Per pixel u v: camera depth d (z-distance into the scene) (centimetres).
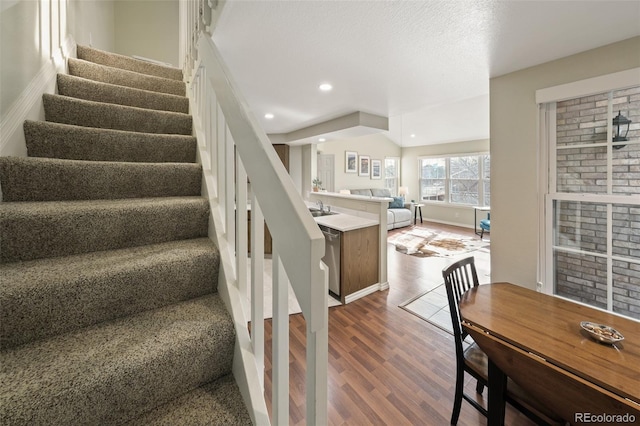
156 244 134
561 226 211
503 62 212
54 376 75
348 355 211
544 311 145
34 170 127
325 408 63
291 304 283
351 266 308
